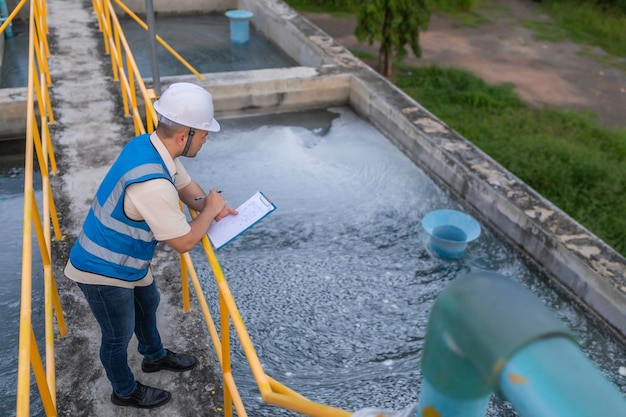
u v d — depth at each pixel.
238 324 2.08
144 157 2.12
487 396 0.61
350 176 6.54
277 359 4.22
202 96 2.18
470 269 5.23
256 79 7.72
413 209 6.05
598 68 11.04
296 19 10.52
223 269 4.99
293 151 6.97
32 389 3.56
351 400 3.93
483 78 10.27
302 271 5.04
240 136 7.27
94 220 2.23
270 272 5.00
